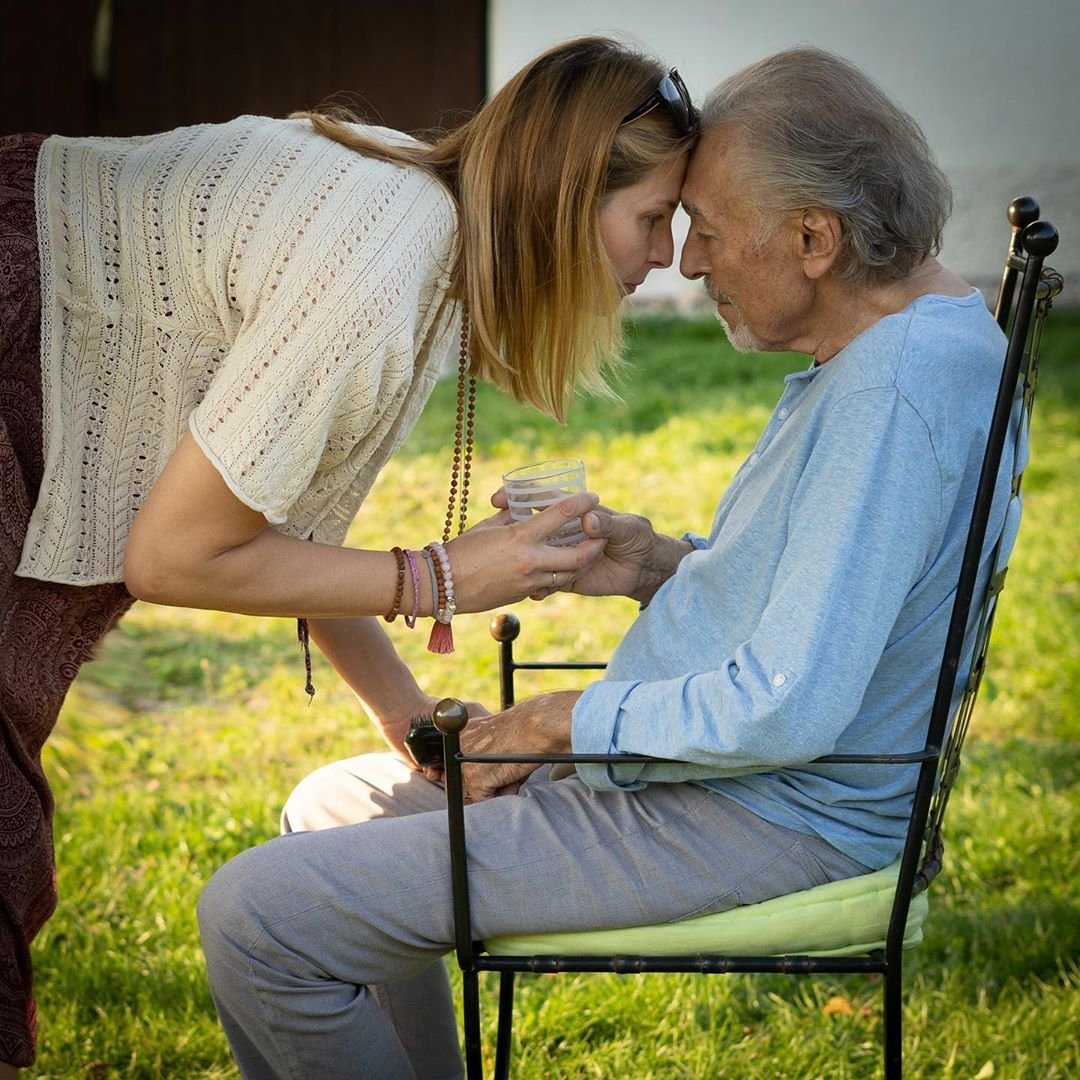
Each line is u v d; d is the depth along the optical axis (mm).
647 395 8516
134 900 3115
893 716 1791
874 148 1716
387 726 2359
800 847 1796
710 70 10312
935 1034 2666
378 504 6418
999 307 1933
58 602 1963
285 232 1739
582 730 1745
